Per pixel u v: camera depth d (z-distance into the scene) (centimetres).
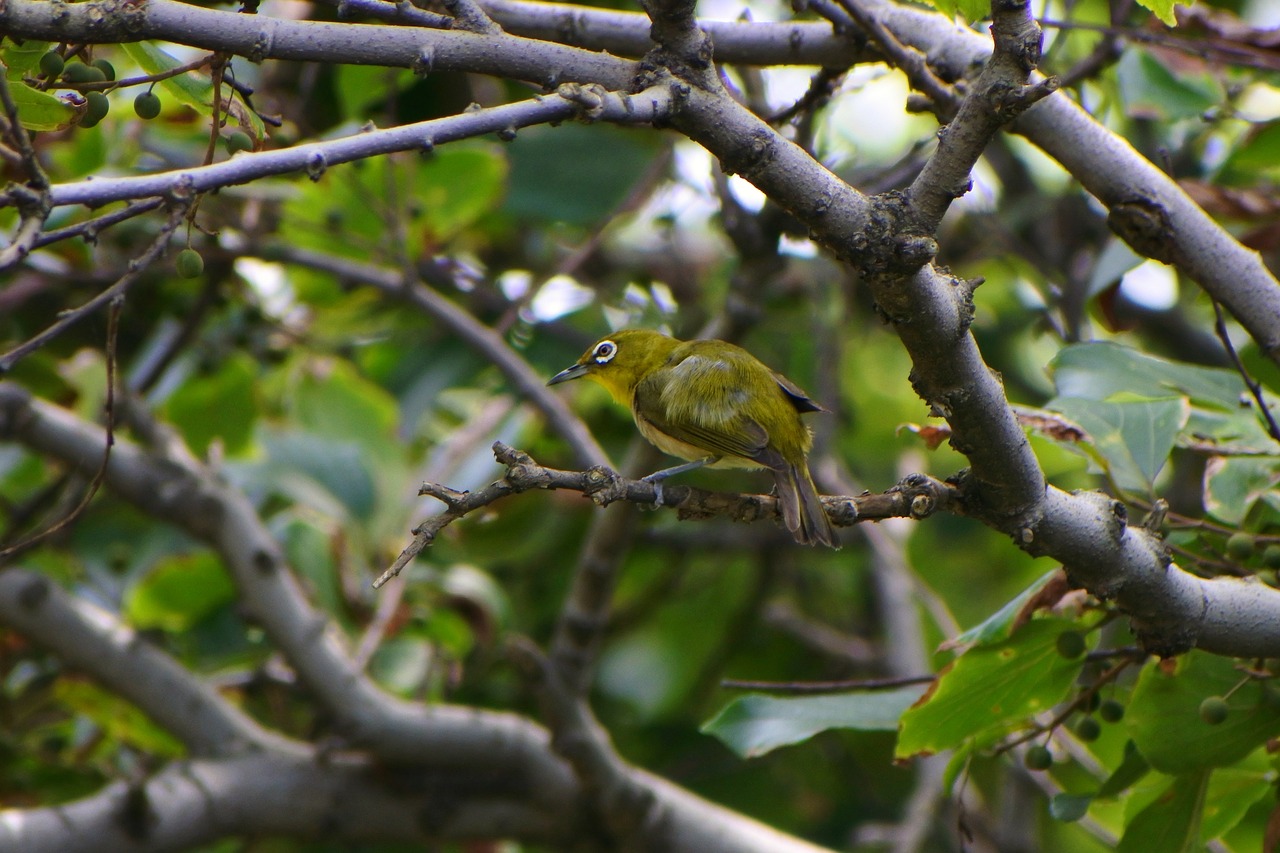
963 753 780
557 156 1466
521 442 1466
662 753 1644
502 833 1184
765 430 817
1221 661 721
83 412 1388
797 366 1655
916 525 1722
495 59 571
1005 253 1473
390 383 1516
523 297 1267
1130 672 935
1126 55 1001
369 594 1312
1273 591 665
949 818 1434
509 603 1495
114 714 1252
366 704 1148
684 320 1530
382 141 503
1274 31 973
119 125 1212
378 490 1357
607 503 623
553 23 853
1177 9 997
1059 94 789
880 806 1611
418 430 1524
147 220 1263
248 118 599
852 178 1272
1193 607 644
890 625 1427
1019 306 1692
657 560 1672
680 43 554
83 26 518
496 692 1565
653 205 1467
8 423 1109
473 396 1678
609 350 1009
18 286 1254
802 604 1692
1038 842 1681
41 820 999
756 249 1020
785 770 1662
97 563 1456
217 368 1351
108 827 1021
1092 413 788
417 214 1267
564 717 1101
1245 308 761
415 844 1362
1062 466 1378
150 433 1204
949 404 577
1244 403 812
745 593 1703
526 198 1441
